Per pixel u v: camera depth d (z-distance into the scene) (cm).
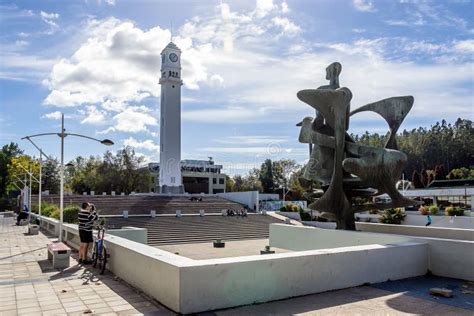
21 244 1532
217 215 3750
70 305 634
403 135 8325
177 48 5681
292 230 1538
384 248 810
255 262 636
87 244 1027
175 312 584
